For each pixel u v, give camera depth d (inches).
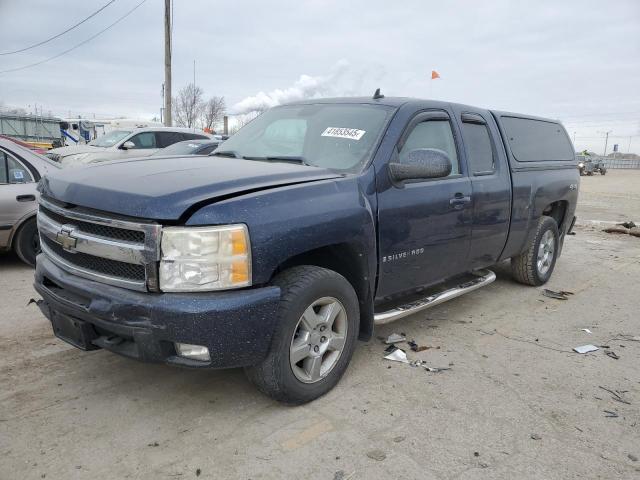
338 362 136.8
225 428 119.8
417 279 166.2
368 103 168.6
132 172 129.8
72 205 124.3
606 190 986.7
